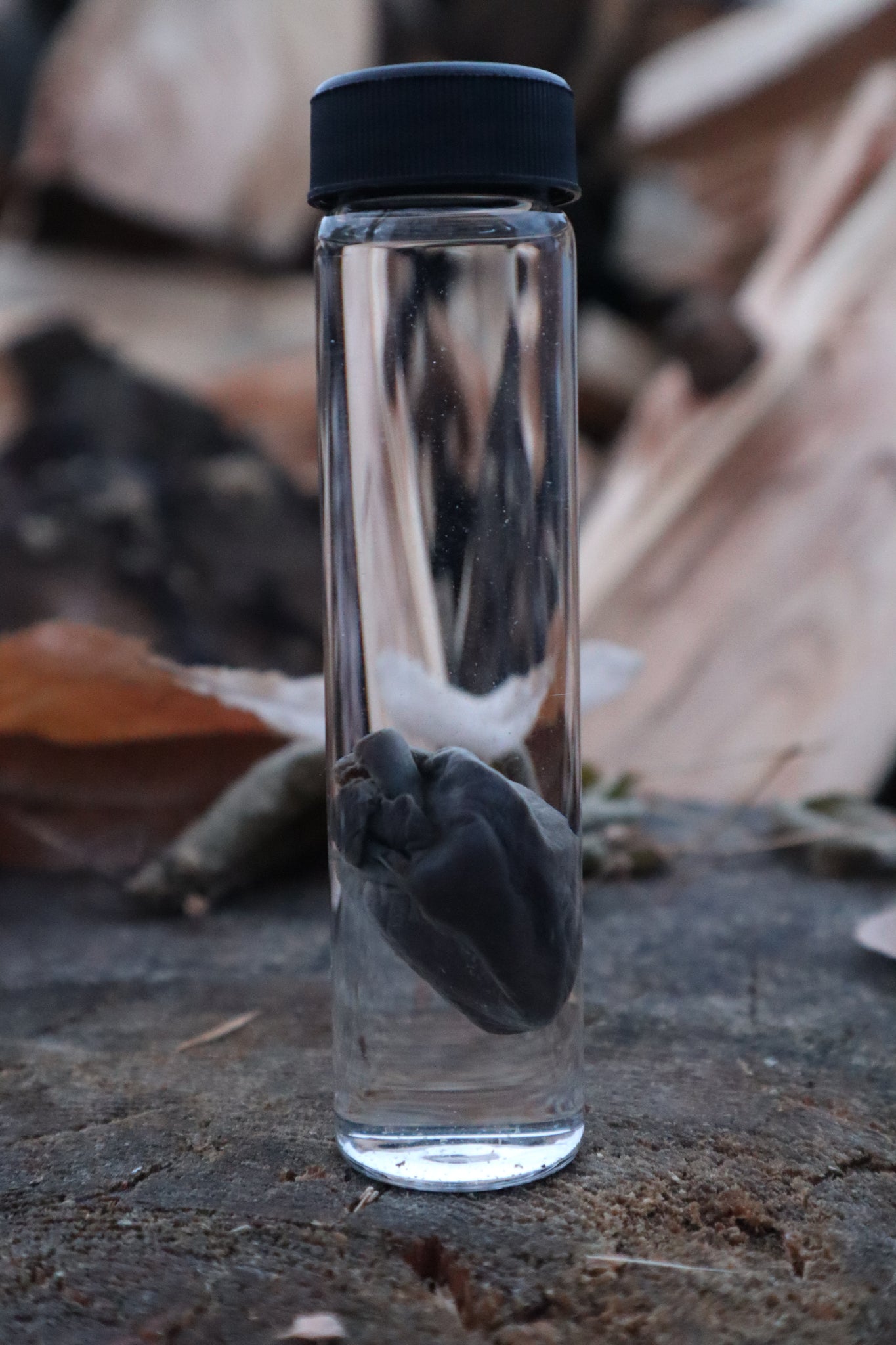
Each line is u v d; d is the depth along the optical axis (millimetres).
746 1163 284
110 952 360
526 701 278
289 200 879
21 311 801
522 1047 278
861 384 620
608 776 450
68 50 854
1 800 389
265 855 384
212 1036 323
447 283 274
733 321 636
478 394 275
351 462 278
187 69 858
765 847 395
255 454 770
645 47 868
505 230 273
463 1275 264
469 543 276
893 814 462
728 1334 256
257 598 688
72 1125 296
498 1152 278
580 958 282
